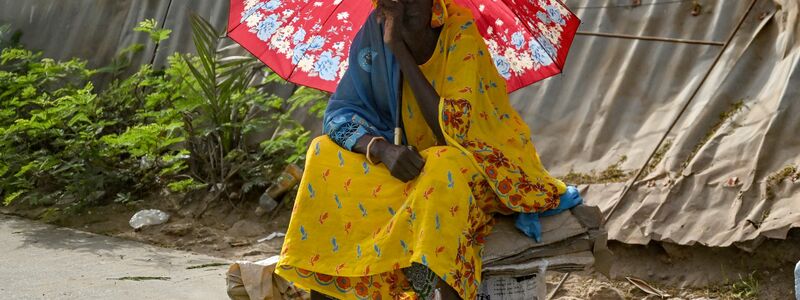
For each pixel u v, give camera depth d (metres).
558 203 3.36
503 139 3.37
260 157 6.63
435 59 3.32
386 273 3.25
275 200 6.31
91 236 6.06
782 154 4.74
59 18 8.57
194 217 6.39
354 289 3.27
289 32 3.68
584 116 5.64
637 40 5.59
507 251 3.28
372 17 3.41
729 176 4.80
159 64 7.81
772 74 5.05
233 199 6.50
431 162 3.10
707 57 5.36
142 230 6.20
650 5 5.61
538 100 5.86
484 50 3.40
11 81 7.55
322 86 3.78
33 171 6.98
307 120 6.85
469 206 3.11
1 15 8.86
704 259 4.71
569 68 5.81
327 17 3.67
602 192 5.17
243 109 6.93
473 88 3.25
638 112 5.48
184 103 6.59
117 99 7.50
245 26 3.63
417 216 3.06
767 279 4.54
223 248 5.80
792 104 4.80
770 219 4.51
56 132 6.94
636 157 5.29
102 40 8.27
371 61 3.41
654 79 5.50
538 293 3.46
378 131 3.38
